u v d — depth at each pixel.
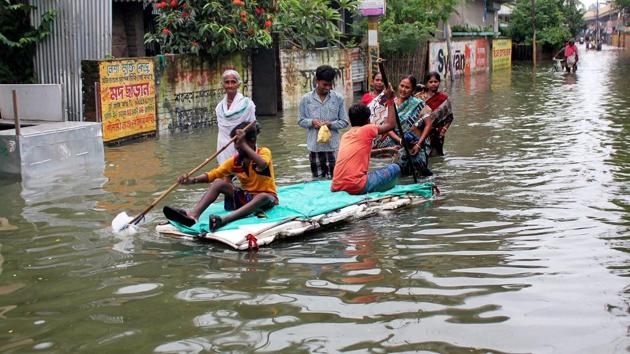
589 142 10.98
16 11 11.50
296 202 6.90
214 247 5.85
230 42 13.55
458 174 8.78
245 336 4.11
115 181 8.45
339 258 5.53
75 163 9.56
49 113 10.30
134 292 4.84
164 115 12.65
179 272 5.24
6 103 10.59
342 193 7.19
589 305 4.48
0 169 8.80
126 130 11.61
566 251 5.57
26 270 5.31
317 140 8.56
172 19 13.28
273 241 5.99
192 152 10.56
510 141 11.30
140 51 15.80
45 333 4.21
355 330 4.17
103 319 4.39
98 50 11.47
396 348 3.92
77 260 5.53
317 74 8.51
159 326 4.27
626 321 4.23
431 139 10.00
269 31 15.41
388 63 22.78
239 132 6.43
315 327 4.21
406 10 24.64
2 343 4.08
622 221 6.39
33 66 11.74
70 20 11.35
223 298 4.71
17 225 6.52
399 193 7.32
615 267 5.18
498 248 5.70
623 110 15.22
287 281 5.02
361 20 23.70
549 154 10.01
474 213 6.83
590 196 7.38
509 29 42.88
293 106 16.91
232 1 13.95
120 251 5.75
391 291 4.79
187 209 7.09
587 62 40.59
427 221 6.59
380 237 6.10
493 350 3.88
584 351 3.86
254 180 6.54
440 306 4.51
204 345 4.00
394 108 7.76
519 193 7.62
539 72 30.72
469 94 20.05
